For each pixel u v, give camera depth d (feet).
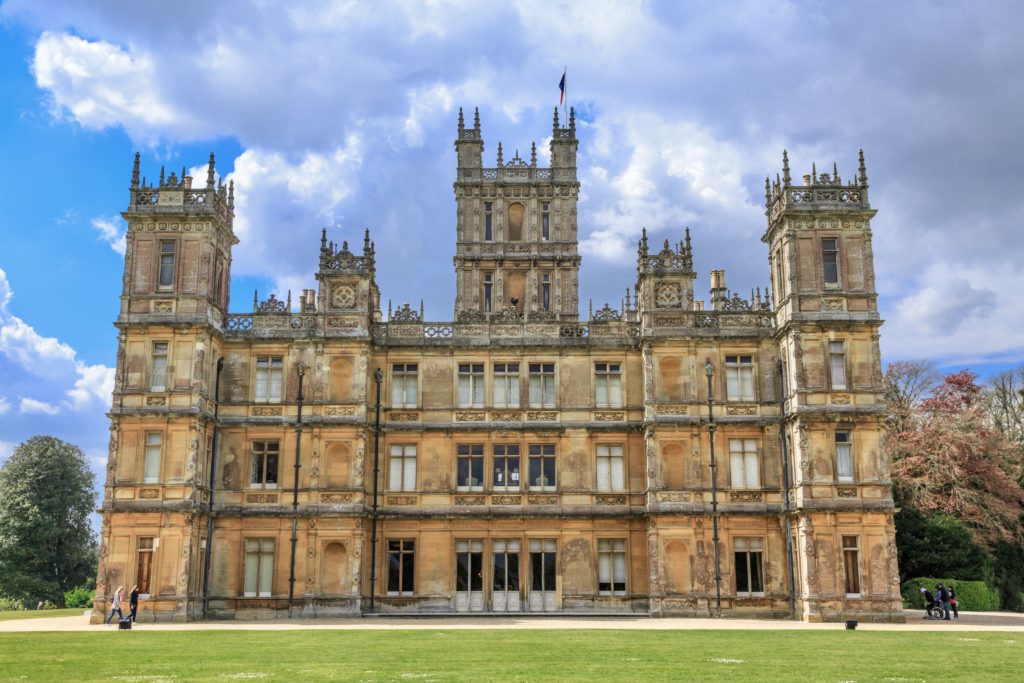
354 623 161.07
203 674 80.33
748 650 104.58
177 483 172.35
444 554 187.11
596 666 86.74
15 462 277.44
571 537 187.83
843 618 167.12
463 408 192.24
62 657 96.02
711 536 180.86
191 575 171.01
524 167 252.01
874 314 177.88
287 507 181.88
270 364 189.67
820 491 172.24
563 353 194.90
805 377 176.45
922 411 244.63
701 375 188.44
